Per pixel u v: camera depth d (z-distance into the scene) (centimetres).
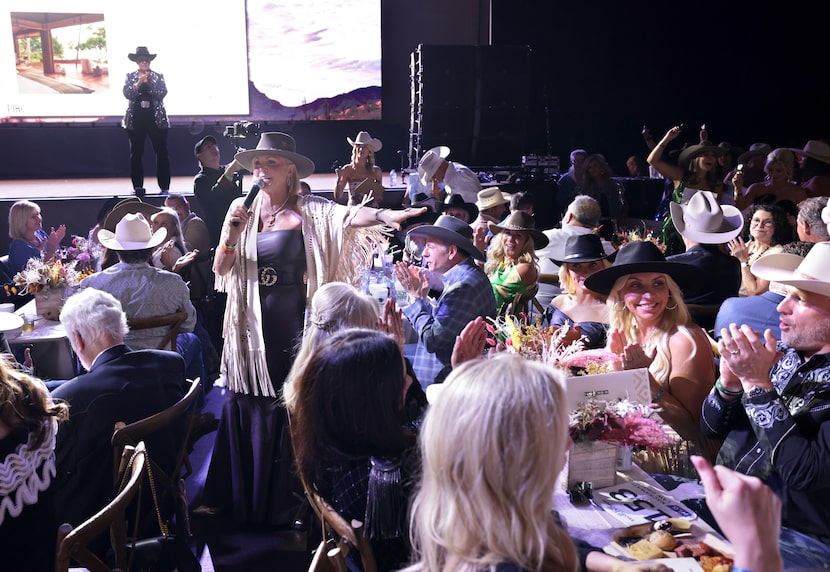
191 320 423
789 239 438
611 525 197
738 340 207
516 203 554
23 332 420
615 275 295
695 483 228
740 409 232
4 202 805
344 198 743
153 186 1030
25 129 1149
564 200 884
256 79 1170
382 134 1258
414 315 350
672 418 266
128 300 394
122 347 304
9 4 1080
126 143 1182
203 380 468
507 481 114
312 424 202
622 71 1238
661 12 1221
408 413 262
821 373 216
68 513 285
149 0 1121
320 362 201
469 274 353
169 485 299
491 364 122
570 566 120
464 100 993
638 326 300
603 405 218
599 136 1261
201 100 1160
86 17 1107
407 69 1245
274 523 350
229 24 1148
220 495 362
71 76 1118
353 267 366
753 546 113
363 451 198
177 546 269
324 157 1247
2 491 204
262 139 364
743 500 114
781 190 643
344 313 266
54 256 546
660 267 284
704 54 1244
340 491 203
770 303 315
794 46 1252
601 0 1204
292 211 364
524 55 986
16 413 209
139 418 297
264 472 349
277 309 351
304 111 1195
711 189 645
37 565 214
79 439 286
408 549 197
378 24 1190
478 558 116
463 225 373
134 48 1127
